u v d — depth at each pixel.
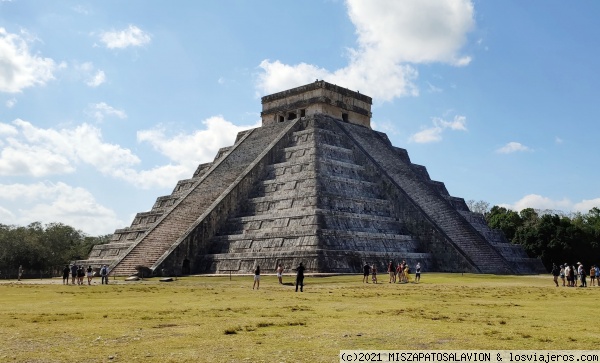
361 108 78.00
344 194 59.84
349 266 50.50
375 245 54.69
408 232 60.28
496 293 30.81
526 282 43.78
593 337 14.45
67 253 93.88
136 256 56.28
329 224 52.97
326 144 65.69
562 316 19.19
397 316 19.17
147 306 23.09
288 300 25.95
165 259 53.31
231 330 15.56
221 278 49.06
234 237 56.53
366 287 36.09
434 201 64.06
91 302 25.39
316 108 72.81
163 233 58.69
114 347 13.32
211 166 75.25
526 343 13.61
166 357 12.16
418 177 68.06
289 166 63.25
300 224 53.31
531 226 89.62
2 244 84.62
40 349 13.11
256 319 18.36
